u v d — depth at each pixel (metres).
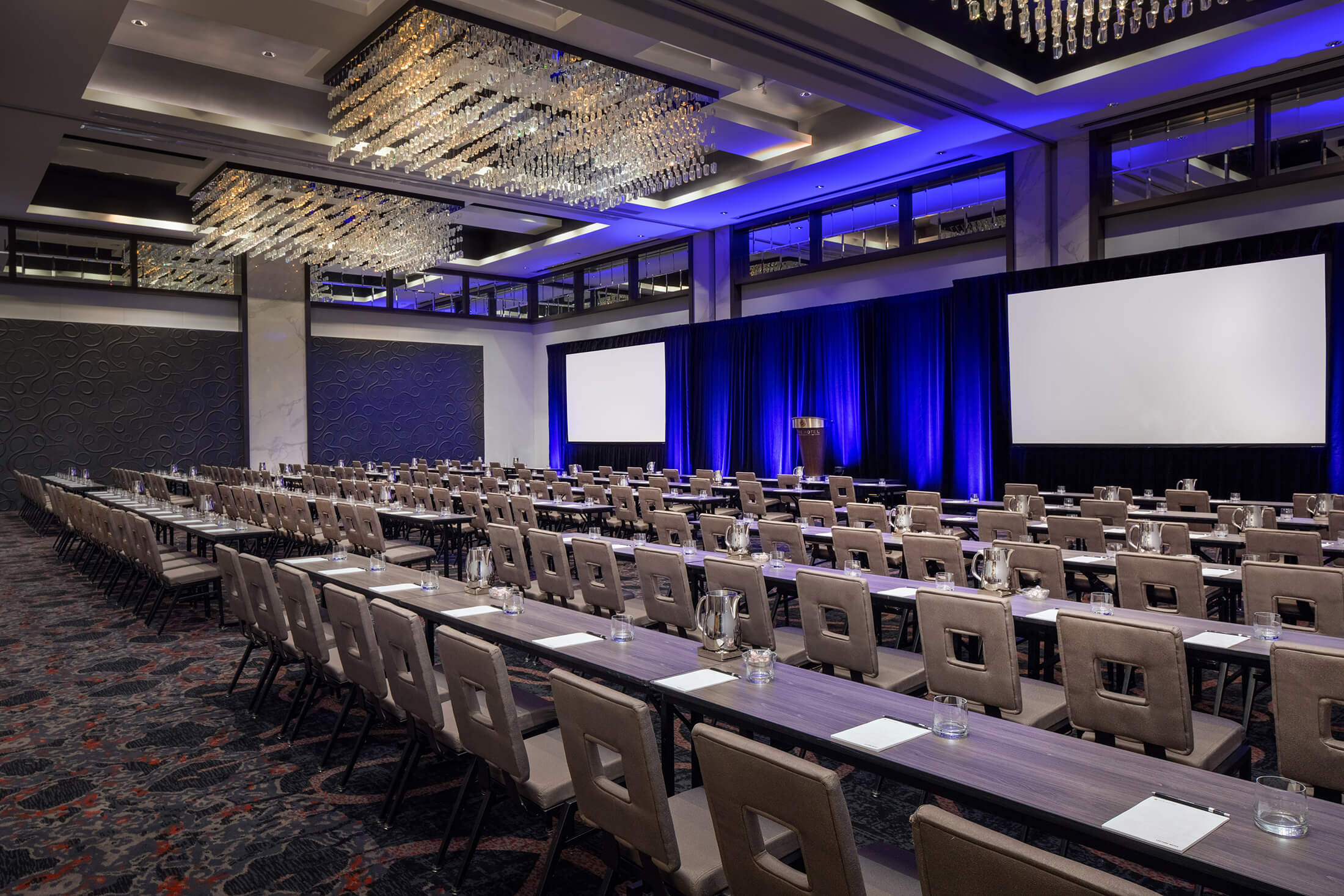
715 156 12.82
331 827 3.19
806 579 3.52
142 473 12.62
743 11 7.10
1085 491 10.58
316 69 9.20
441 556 9.19
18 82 8.19
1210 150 9.87
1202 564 4.04
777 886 1.67
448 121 8.76
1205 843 1.53
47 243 14.59
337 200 11.86
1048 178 10.96
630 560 5.15
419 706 2.91
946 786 1.83
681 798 2.36
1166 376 9.84
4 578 8.63
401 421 18.55
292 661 4.34
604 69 8.22
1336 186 9.02
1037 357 10.89
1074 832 1.63
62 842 3.10
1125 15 7.98
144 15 8.30
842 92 8.85
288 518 8.37
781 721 2.22
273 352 16.62
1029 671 4.38
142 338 15.45
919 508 6.46
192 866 2.91
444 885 2.77
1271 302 9.10
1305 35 7.82
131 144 10.09
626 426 17.30
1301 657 2.27
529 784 2.45
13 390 14.36
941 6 7.71
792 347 14.20
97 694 4.84
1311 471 8.89
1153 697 2.53
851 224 13.60
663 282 16.81
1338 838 1.56
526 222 15.76
